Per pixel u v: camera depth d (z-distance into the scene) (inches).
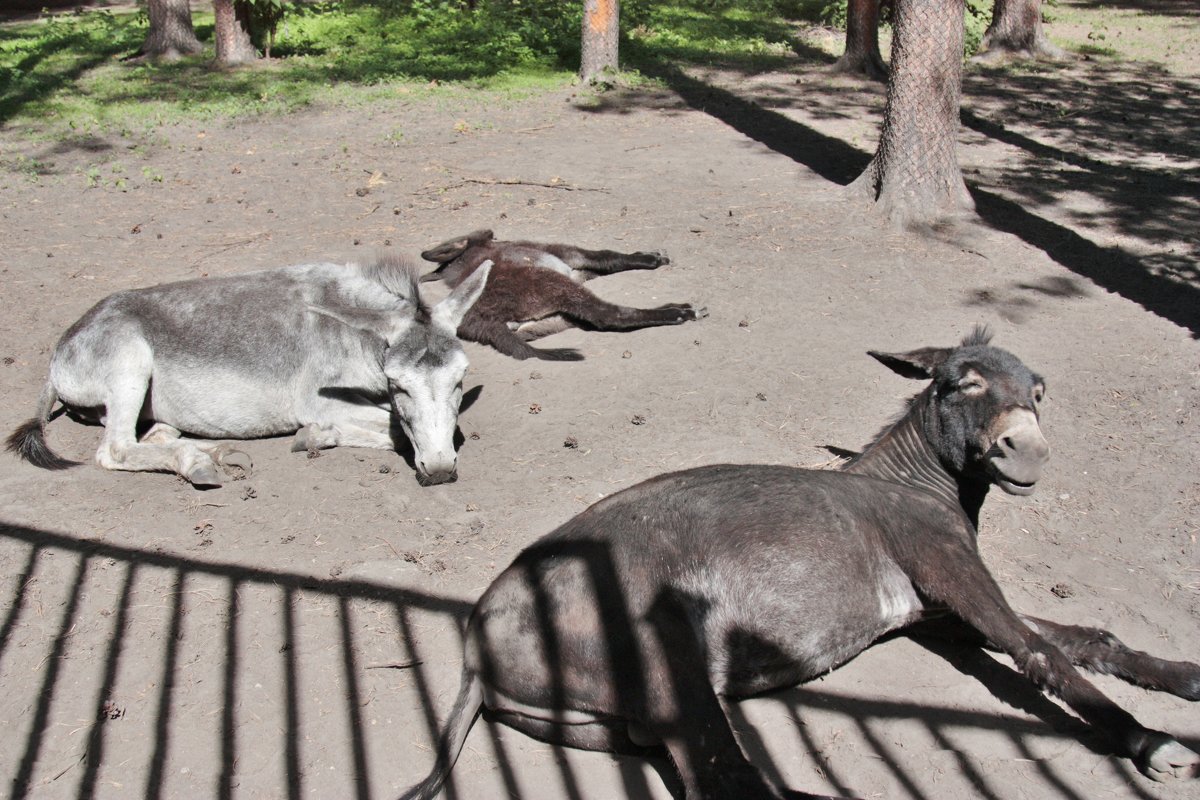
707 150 498.6
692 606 141.7
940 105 381.4
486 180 449.7
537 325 314.0
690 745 132.5
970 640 170.9
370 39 776.9
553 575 143.5
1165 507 212.1
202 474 222.1
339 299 244.8
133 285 335.9
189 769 149.1
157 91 624.4
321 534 208.2
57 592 189.9
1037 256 357.4
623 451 237.6
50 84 643.5
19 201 427.5
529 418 256.8
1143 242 370.0
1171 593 184.5
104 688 165.5
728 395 263.3
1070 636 163.2
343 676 167.8
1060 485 221.3
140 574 195.3
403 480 229.9
